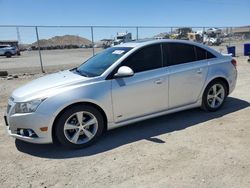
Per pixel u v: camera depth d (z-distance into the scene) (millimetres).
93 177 3422
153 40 5066
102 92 4305
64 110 4086
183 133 4691
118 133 4820
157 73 4820
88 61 5512
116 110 4488
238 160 3664
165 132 4770
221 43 29328
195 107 5516
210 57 5590
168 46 5078
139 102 4684
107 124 4477
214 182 3178
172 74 4957
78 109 4160
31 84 4680
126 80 4531
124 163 3732
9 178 3482
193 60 5332
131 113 4656
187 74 5137
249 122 5094
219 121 5199
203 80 5395
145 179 3318
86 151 4172
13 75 13047
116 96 4434
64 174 3529
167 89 4938
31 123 3996
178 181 3236
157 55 4926
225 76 5680
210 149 4027
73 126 4184
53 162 3871
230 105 6246
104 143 4434
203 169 3475
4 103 7391
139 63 4734
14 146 4465
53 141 4266
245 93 7441
